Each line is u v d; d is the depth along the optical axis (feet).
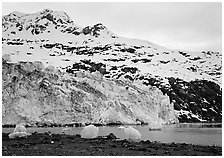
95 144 105.29
